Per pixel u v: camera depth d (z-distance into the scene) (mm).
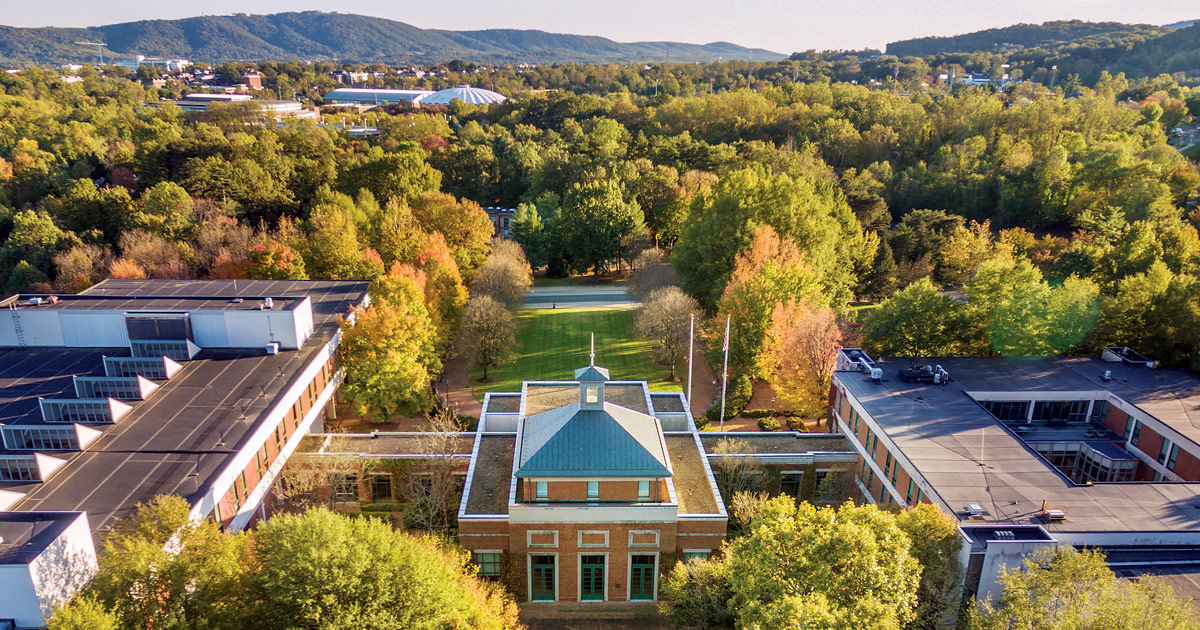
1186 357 64500
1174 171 118938
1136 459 54688
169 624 28031
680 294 83312
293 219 125812
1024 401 58750
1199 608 33906
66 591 32344
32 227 107625
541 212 133000
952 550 37594
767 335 71562
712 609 37500
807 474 56125
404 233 100188
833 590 30219
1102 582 29453
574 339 92750
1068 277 79188
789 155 144625
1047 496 43031
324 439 59812
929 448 48344
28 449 46656
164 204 110312
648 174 134500
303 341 66562
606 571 45375
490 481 49562
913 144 160500
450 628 33031
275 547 31609
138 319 61312
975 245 104938
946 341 68625
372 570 31406
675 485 49000
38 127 188000
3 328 63656
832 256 87000
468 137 198875
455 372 83438
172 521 31938
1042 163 128125
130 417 51375
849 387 58469
